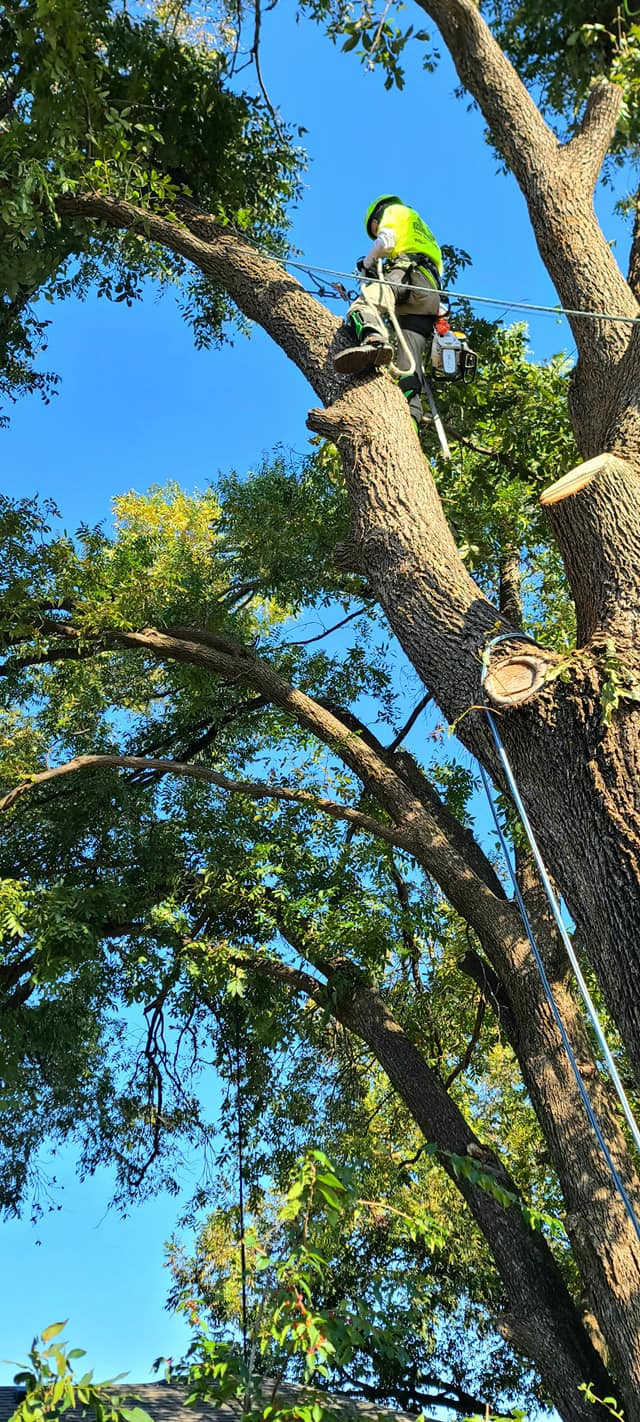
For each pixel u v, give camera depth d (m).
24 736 12.01
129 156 8.18
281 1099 10.98
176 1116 11.55
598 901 3.60
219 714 11.78
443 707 4.43
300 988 9.66
